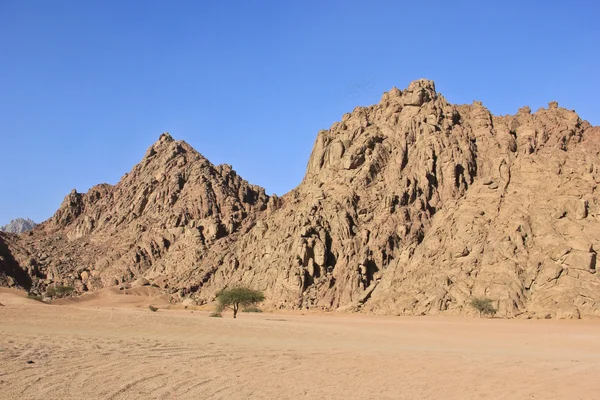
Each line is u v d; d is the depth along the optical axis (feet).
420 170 351.46
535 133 340.59
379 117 411.54
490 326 208.44
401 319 247.09
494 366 96.73
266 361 92.84
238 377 78.38
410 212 337.31
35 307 186.19
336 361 96.37
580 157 305.53
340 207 358.23
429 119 374.84
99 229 580.71
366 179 368.89
